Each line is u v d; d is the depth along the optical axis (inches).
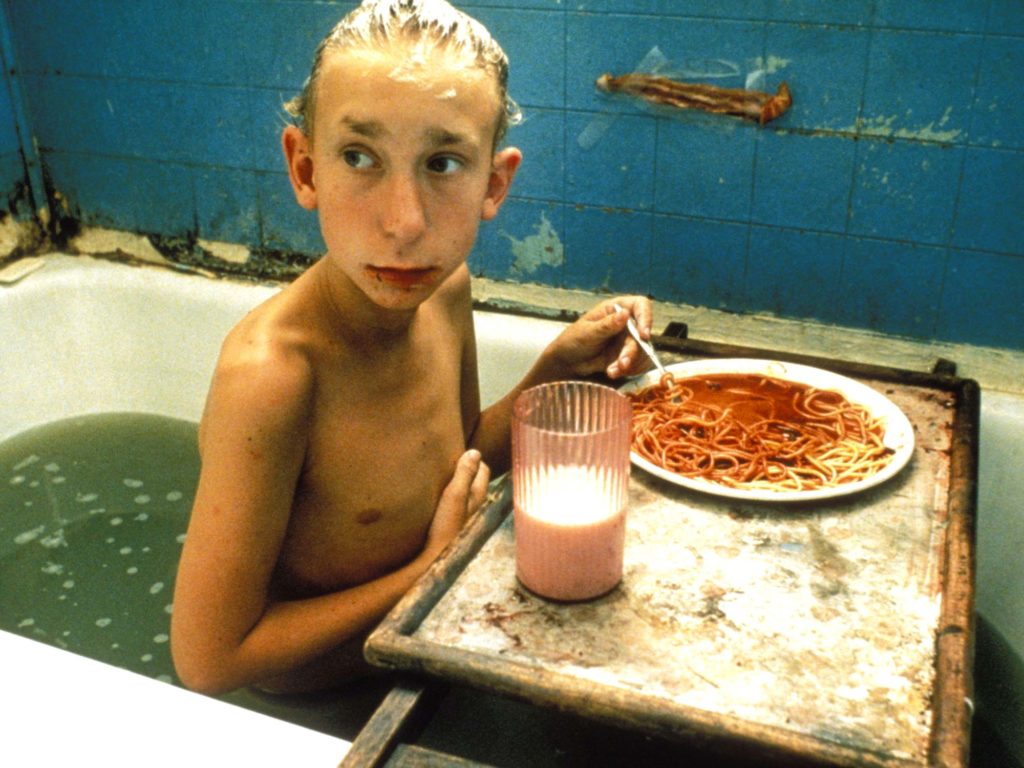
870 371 47.6
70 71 77.7
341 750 30.2
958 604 30.7
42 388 79.7
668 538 34.7
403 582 38.1
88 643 55.0
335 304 37.0
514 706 35.5
